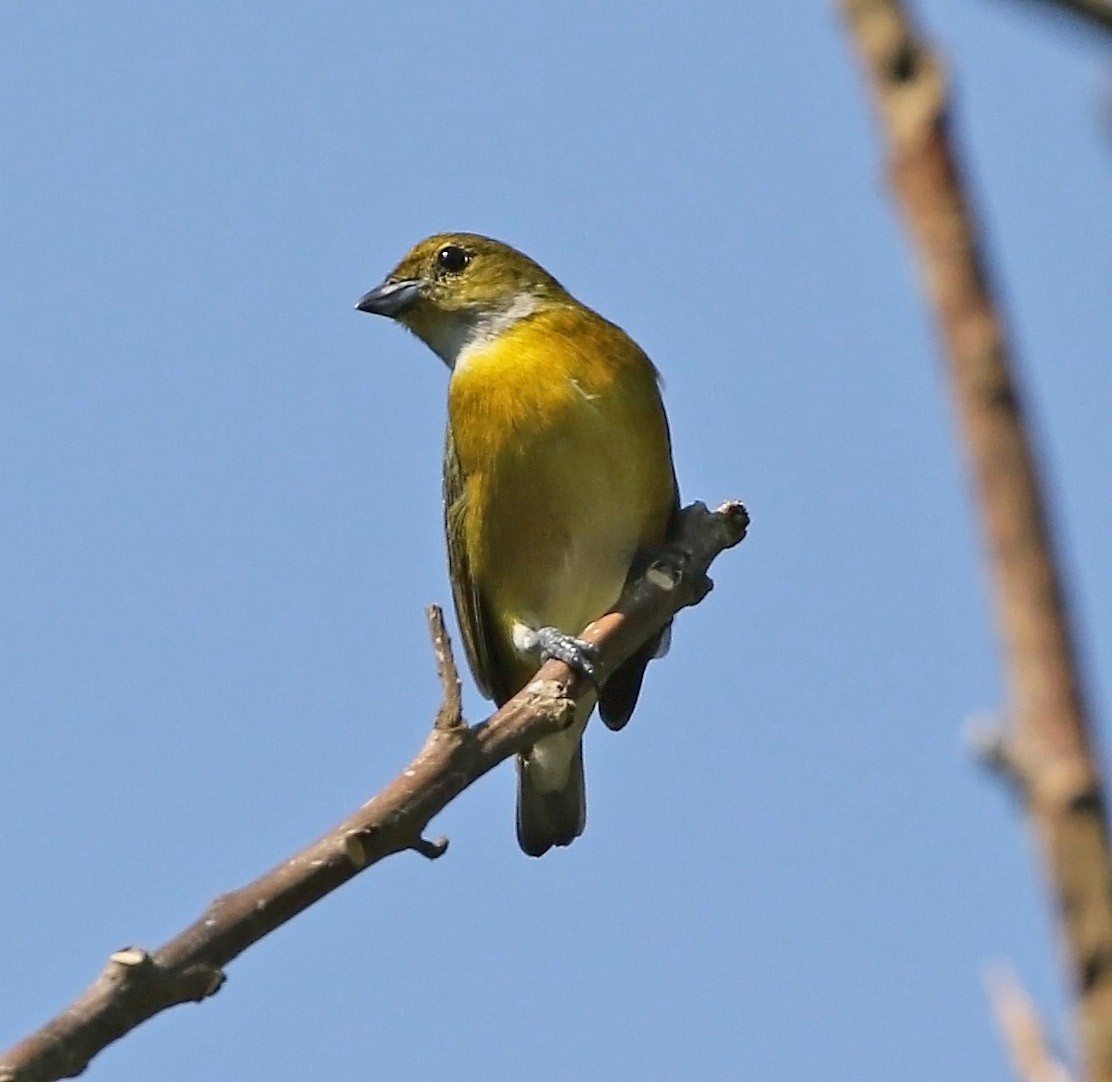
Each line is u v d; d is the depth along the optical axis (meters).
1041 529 3.53
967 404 3.62
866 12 3.89
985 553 3.56
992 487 3.57
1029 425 3.59
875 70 3.87
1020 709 3.49
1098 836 3.38
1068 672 3.46
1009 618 3.51
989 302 3.68
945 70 3.81
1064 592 3.50
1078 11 3.93
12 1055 5.50
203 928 5.93
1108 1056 3.33
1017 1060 4.32
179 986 5.77
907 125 3.80
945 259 3.71
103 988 5.68
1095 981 3.36
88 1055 5.62
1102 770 3.43
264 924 6.05
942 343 3.68
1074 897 3.39
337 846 6.33
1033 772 3.44
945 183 3.76
